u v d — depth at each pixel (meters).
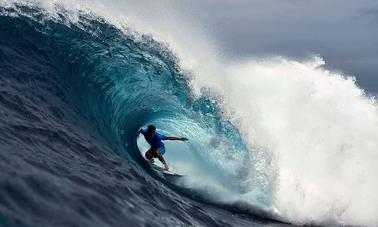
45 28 41.53
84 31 43.97
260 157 42.16
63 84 36.72
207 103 45.59
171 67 46.88
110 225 19.03
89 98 38.25
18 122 26.58
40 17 42.12
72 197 19.72
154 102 46.44
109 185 23.88
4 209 16.08
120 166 29.31
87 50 42.66
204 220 27.48
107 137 35.06
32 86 33.44
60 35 41.97
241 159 42.25
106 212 20.17
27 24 40.78
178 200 29.47
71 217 17.89
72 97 36.12
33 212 16.88
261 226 32.88
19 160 21.02
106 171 26.52
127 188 25.27
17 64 35.16
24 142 24.19
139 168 33.06
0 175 18.22
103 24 46.06
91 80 40.47
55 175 21.31
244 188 39.81
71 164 24.38
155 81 45.78
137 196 24.91
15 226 15.41
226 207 35.59
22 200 17.30
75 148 27.78
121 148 36.00
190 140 45.69
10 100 29.28
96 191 21.89
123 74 43.75
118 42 45.66
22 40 38.75
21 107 29.17
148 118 46.84
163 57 47.19
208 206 33.34
